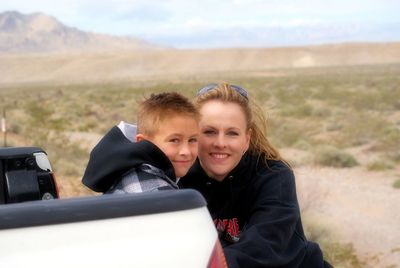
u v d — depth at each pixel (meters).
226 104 3.57
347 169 18.66
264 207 3.42
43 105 47.38
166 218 2.22
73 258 2.05
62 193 13.15
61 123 32.41
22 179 3.79
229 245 3.52
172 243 2.18
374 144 22.92
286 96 49.22
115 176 2.92
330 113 34.59
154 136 3.13
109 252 2.10
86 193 13.15
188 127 3.14
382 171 18.31
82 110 41.97
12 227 2.06
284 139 24.42
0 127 25.27
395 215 13.18
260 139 3.66
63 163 16.98
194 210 2.28
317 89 57.56
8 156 3.78
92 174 2.96
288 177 3.56
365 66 145.00
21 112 41.94
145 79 128.88
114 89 73.38
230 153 3.56
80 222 2.12
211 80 92.88
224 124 3.54
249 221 3.51
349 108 37.88
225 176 3.61
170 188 2.86
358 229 11.97
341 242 10.84
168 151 3.12
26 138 23.67
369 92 47.91
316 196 14.05
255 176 3.58
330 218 12.64
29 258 2.02
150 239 2.17
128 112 39.88
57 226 2.10
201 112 3.60
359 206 13.91
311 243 3.66
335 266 9.44
